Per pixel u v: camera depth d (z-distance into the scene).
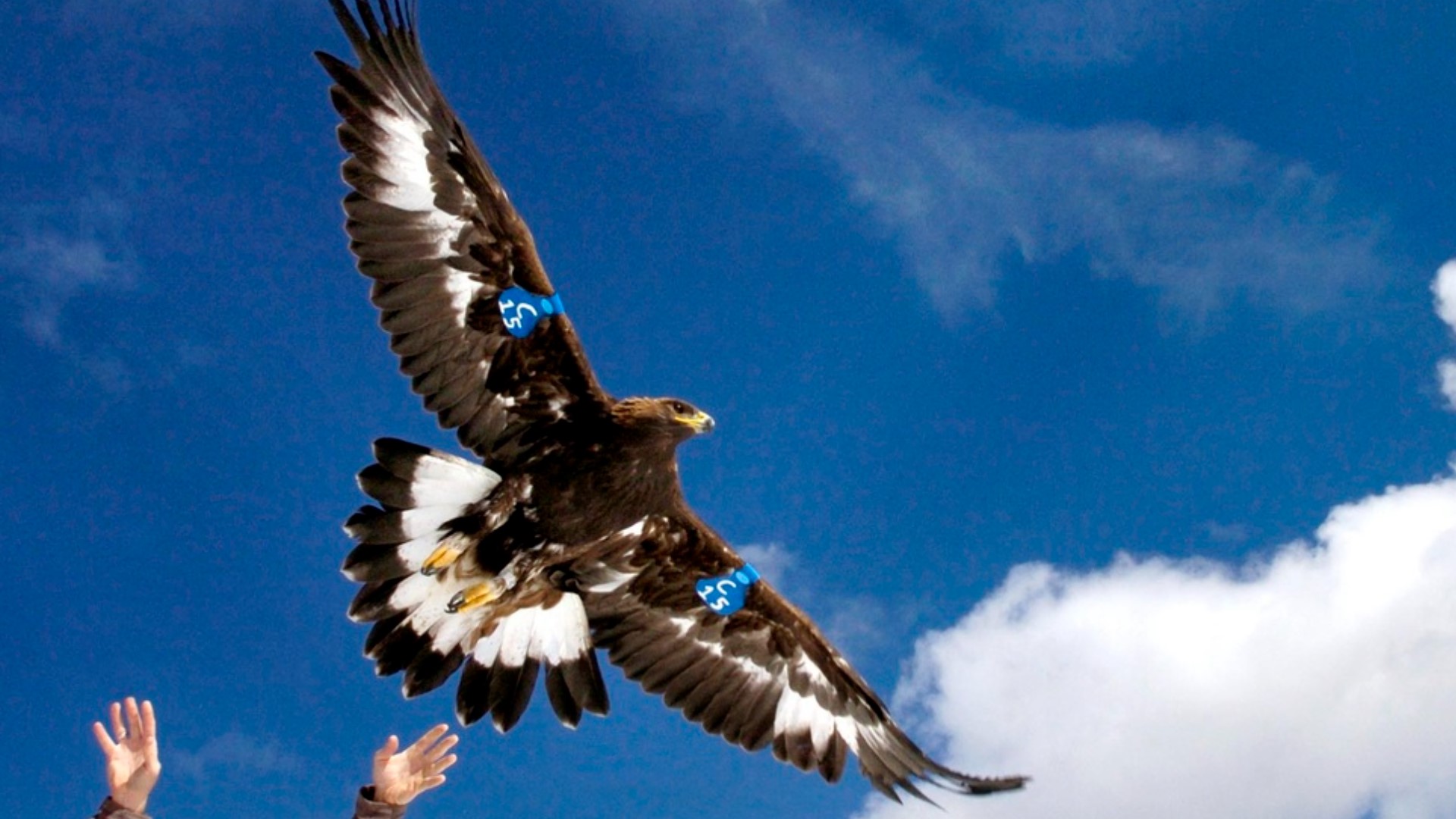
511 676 9.62
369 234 8.76
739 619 10.63
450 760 7.42
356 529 8.91
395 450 8.93
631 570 10.20
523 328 9.12
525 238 9.01
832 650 10.65
